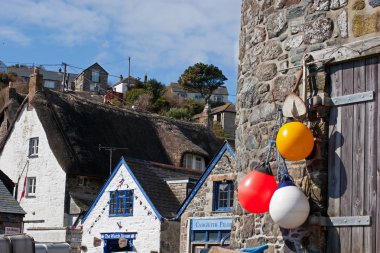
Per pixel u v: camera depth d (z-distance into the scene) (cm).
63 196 3206
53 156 3306
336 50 771
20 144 3516
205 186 2489
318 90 785
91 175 3272
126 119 3784
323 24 793
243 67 945
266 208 780
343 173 754
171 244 2570
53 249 1567
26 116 3522
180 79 8088
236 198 920
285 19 848
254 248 808
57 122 3384
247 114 911
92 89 7981
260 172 784
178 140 3878
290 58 834
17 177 3475
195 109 6906
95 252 2775
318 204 760
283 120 819
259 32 898
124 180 2738
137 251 2622
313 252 748
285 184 753
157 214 2572
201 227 2466
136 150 3631
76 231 2830
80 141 3362
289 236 769
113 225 2736
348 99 762
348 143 755
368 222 720
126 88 8088
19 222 2812
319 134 774
